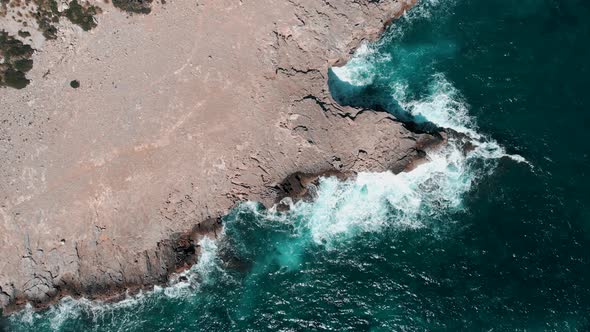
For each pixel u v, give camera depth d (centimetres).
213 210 6556
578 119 6450
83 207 6431
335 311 6019
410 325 5847
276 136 6575
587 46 6756
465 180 6353
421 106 6650
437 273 6034
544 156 6325
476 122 6506
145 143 6544
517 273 5919
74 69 6681
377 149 6419
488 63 6769
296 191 6556
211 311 6206
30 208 6425
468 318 5797
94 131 6569
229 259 6425
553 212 6112
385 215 6394
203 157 6556
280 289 6212
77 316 6388
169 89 6688
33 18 6562
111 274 6412
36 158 6512
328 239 6394
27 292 6406
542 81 6631
